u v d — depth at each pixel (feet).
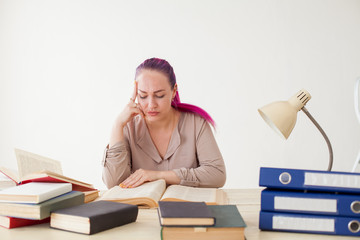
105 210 3.77
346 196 3.57
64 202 3.97
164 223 3.33
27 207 3.69
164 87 6.13
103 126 14.48
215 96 14.37
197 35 14.37
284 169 3.68
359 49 14.40
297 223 3.63
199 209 3.57
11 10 14.39
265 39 14.34
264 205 3.66
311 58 14.40
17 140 14.44
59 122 14.48
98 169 14.44
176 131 6.48
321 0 14.34
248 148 14.33
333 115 14.42
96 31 14.47
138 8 14.42
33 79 14.46
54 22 14.47
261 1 14.32
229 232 3.38
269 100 14.38
